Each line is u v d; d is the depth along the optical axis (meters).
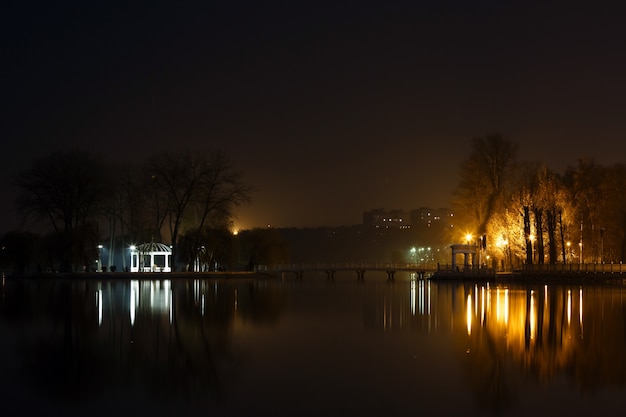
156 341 42.47
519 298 73.31
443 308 61.78
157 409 27.58
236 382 31.53
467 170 114.94
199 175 121.19
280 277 133.25
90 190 112.62
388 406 27.77
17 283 99.19
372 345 40.75
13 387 30.89
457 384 31.08
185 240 120.19
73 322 51.28
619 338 43.22
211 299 71.62
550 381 31.70
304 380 31.94
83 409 27.64
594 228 115.75
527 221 110.31
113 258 120.69
